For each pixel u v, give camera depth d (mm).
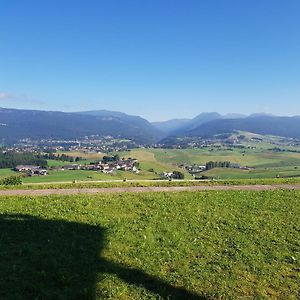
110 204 31328
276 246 23594
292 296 18234
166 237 24141
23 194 35438
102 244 22453
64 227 25062
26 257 19969
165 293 17672
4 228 24422
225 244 23625
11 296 16125
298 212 30641
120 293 17172
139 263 20375
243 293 18219
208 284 18781
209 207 31156
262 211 30500
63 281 17734
